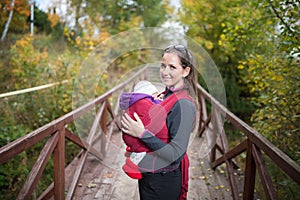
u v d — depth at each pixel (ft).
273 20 10.60
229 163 9.79
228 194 9.62
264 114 11.21
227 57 22.15
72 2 33.71
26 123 15.28
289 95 10.15
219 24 23.03
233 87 21.58
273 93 10.37
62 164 7.60
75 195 9.19
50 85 16.76
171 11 26.61
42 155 6.46
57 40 28.43
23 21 27.68
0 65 17.99
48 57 22.70
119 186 9.80
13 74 17.92
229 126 20.04
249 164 7.36
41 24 35.96
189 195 9.48
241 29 13.84
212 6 23.02
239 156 14.44
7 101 15.02
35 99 16.35
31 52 19.26
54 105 16.33
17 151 5.17
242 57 20.52
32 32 29.48
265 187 6.13
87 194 9.27
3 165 11.93
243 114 21.59
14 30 27.02
